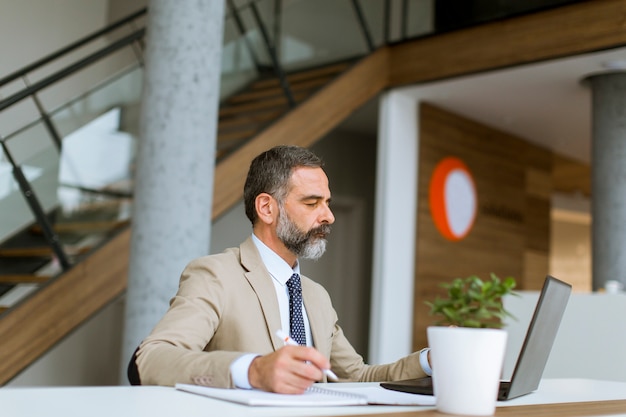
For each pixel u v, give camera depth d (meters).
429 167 5.96
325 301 1.78
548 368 3.71
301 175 1.64
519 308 4.00
